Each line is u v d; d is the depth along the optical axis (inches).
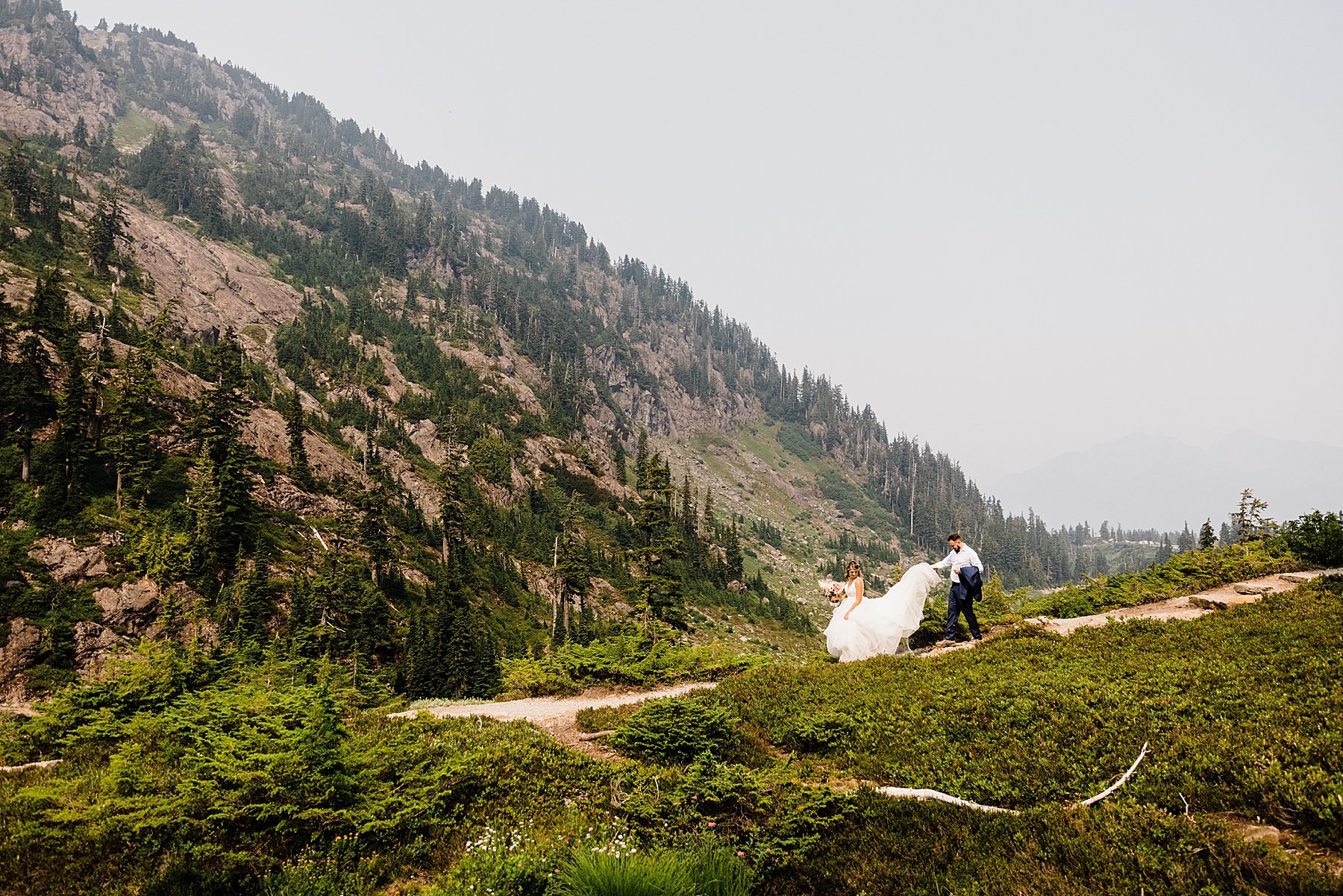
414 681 2188.7
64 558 2100.1
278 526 2972.4
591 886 245.1
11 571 1984.5
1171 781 270.7
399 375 5940.0
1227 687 343.3
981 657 501.0
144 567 2222.0
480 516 4475.9
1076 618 661.9
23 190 4845.0
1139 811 250.2
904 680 476.7
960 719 388.2
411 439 5024.6
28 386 2460.6
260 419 3695.9
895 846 268.5
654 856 265.4
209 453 2847.0
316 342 5644.7
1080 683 398.0
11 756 454.6
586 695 703.7
